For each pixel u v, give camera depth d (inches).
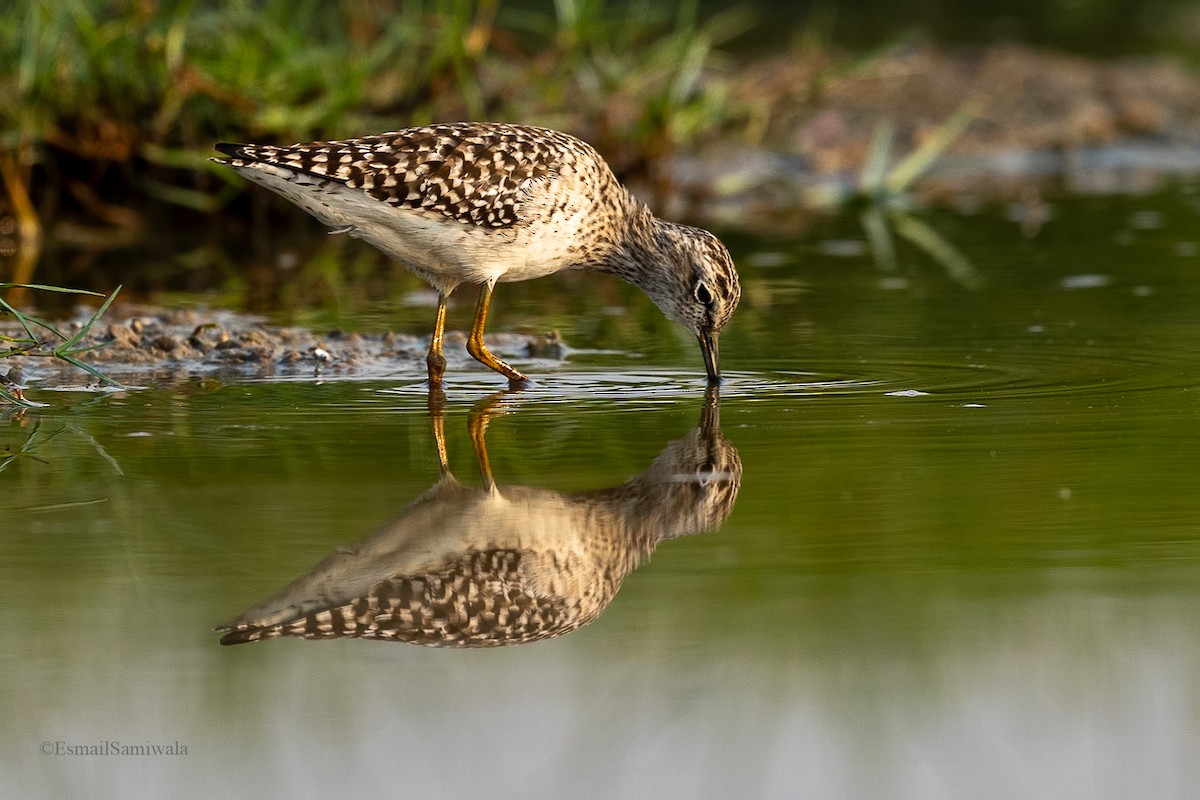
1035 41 1123.3
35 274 690.2
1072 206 811.4
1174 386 475.5
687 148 890.1
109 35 771.4
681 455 413.4
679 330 588.4
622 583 331.9
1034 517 361.7
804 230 778.8
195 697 285.6
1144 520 358.9
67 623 309.9
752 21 1105.4
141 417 455.5
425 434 437.1
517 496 382.0
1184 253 687.1
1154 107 986.7
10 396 462.9
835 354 531.2
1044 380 487.2
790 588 325.7
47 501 377.4
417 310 629.6
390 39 796.6
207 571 334.0
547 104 814.5
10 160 764.6
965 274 661.9
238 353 533.0
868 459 406.9
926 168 925.8
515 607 324.8
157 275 699.4
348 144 480.7
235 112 778.2
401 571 336.8
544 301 657.0
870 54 895.7
